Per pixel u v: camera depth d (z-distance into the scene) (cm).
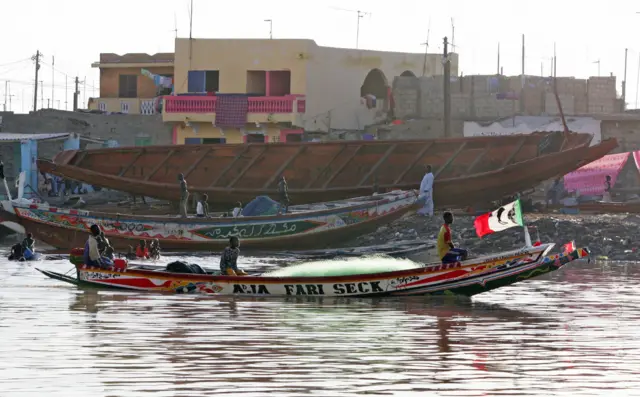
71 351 1788
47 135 6750
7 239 5544
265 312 2380
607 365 1691
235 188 5438
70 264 3819
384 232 4866
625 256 4216
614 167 6122
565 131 5216
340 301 2612
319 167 5397
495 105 7225
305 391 1471
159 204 6059
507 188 5219
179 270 2867
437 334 2042
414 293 2659
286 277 2683
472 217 5094
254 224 4494
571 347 1881
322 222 4547
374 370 1633
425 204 5047
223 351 1805
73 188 6669
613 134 6925
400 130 7162
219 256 4347
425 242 4091
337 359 1733
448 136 6475
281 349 1834
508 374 1606
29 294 2720
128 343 1883
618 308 2509
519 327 2153
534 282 3206
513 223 2652
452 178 5209
